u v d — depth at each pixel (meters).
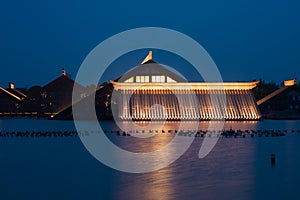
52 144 48.88
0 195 22.64
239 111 97.81
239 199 21.47
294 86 122.44
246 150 42.81
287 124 85.31
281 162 34.06
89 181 26.33
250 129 71.31
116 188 24.23
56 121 95.12
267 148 44.44
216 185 24.91
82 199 21.69
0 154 39.97
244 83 100.75
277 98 121.88
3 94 128.50
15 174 28.89
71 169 31.08
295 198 21.69
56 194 22.81
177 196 22.14
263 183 25.41
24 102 126.25
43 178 27.38
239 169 30.75
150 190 23.62
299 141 52.22
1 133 63.03
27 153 40.56
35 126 78.44
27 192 23.28
